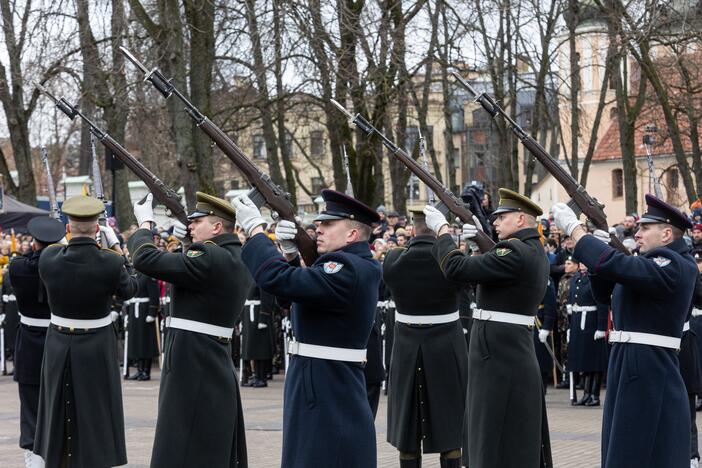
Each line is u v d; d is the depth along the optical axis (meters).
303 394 9.38
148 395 21.88
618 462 10.88
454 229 14.51
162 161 51.41
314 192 75.50
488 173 65.69
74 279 12.09
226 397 11.06
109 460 12.18
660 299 10.82
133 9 29.38
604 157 65.94
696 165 38.19
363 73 32.50
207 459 10.91
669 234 11.29
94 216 12.17
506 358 11.30
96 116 40.69
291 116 51.41
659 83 35.47
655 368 10.84
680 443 10.84
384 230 26.34
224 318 11.14
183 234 11.80
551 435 16.45
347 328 9.37
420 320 13.30
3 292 26.64
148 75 10.23
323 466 9.23
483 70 37.53
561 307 23.00
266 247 9.30
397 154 12.14
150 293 25.16
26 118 37.84
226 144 9.88
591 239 10.80
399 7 33.41
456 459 13.30
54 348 12.19
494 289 11.41
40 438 12.35
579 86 43.47
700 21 33.22
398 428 13.30
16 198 38.94
